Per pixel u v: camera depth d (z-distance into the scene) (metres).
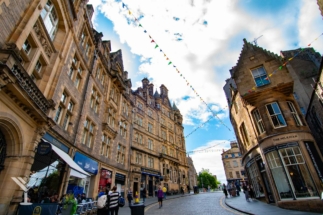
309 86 18.55
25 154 8.55
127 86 29.38
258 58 15.30
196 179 72.38
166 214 11.29
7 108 7.24
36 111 8.54
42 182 10.55
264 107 13.67
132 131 27.77
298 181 11.26
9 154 7.95
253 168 16.27
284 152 12.14
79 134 14.80
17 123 7.84
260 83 14.51
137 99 32.72
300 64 20.08
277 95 13.66
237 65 15.95
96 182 16.64
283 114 13.02
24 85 7.59
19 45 7.64
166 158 34.50
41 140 9.78
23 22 8.13
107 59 23.39
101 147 18.98
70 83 13.99
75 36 14.45
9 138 7.93
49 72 10.80
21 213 7.07
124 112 26.39
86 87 16.75
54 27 11.94
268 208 11.31
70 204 8.20
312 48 20.75
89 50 18.61
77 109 14.95
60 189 11.70
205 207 13.78
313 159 11.35
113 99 22.95
